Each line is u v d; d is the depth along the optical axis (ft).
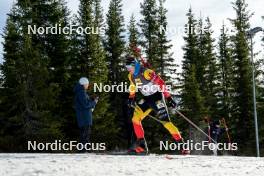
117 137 108.99
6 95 94.53
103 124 104.78
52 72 101.65
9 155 23.52
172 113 115.34
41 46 100.94
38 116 91.56
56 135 71.56
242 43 136.98
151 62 128.47
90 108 29.89
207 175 16.26
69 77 104.83
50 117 92.58
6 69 94.99
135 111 27.12
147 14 134.10
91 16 113.70
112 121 107.86
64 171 15.20
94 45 110.93
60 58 103.65
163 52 132.16
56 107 101.09
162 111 26.99
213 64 144.46
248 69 134.21
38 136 68.69
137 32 134.21
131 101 27.20
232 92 139.33
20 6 99.14
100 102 103.81
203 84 140.15
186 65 139.23
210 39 145.79
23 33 98.37
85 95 29.60
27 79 93.76
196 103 121.49
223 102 136.36
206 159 23.50
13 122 94.53
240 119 131.03
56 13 103.30
